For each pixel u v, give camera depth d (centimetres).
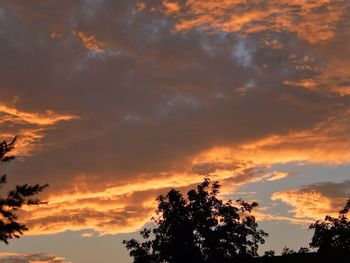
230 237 4775
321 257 3612
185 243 4800
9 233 1580
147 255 4812
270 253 4353
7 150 1650
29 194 1600
